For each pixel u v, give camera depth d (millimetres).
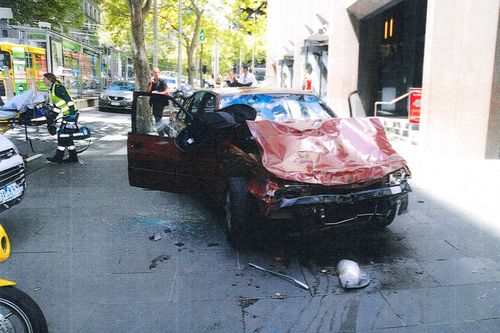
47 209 6660
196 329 3619
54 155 10773
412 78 18016
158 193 7582
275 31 42156
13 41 22328
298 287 4297
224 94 6664
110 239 5523
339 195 4621
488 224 5918
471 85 10297
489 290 4199
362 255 5008
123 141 13180
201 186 5844
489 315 3783
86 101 25641
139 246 5309
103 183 8203
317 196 4582
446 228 5781
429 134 11289
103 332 3590
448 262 4797
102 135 14367
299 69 28453
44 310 3916
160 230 5844
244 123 5660
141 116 13617
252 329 3611
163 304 4004
